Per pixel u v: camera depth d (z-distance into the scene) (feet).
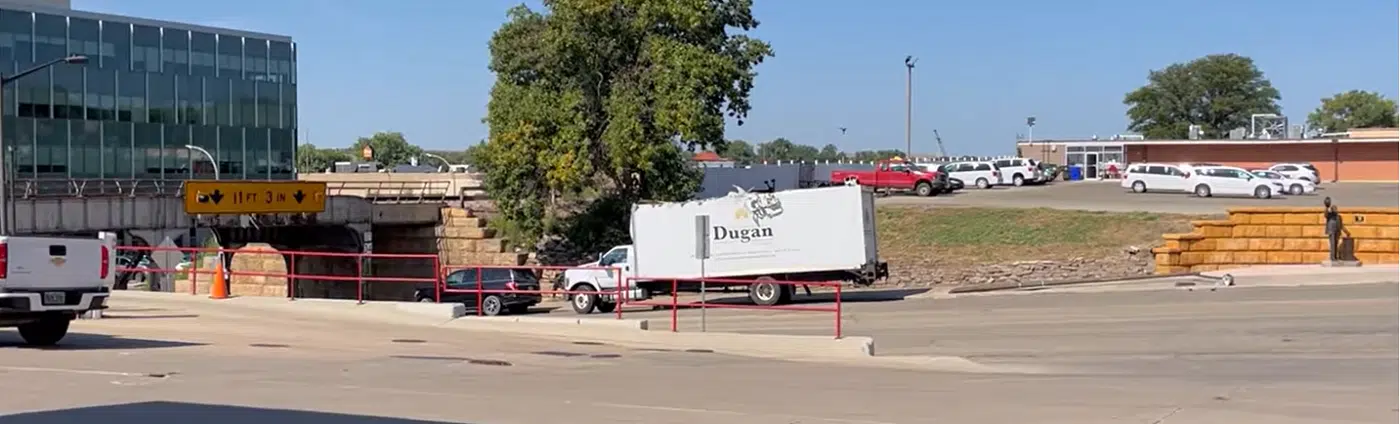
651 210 123.44
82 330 68.85
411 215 188.96
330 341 66.59
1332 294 101.81
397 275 191.21
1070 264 135.33
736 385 48.21
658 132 159.33
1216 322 84.07
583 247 171.63
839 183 224.94
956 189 236.02
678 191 164.45
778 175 272.92
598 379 49.96
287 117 252.21
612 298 120.78
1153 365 61.16
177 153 228.43
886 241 160.04
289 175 252.62
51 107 205.67
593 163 166.50
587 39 160.66
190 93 231.30
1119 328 82.43
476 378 49.42
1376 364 59.41
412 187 241.14
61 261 56.44
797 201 120.26
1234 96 456.45
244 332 70.38
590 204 176.65
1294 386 49.01
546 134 163.32
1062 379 52.60
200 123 232.94
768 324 92.94
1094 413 39.83
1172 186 213.87
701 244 79.05
